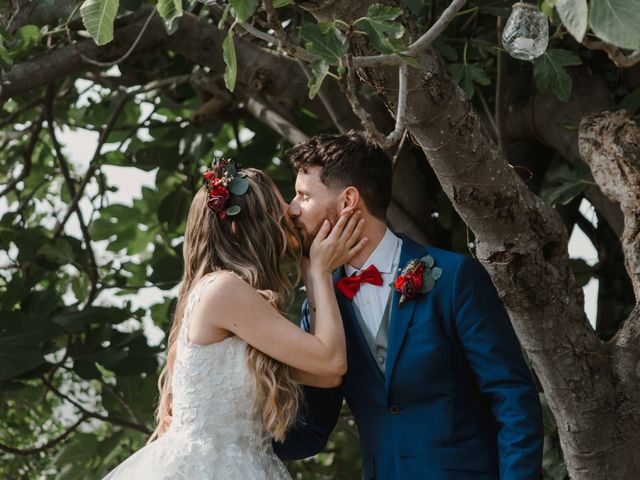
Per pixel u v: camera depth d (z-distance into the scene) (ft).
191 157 17.84
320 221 9.87
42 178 21.91
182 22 14.99
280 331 9.49
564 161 15.25
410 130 9.36
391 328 9.56
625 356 10.37
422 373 9.42
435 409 9.44
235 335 9.70
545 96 14.92
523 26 7.71
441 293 9.55
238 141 18.12
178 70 17.93
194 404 9.59
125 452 19.26
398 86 8.98
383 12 8.02
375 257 9.89
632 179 10.98
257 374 9.52
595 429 10.23
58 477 18.38
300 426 10.41
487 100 16.07
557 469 14.08
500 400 9.25
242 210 9.96
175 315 10.18
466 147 9.33
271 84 15.28
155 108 18.62
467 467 9.35
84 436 18.45
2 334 15.10
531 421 9.13
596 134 11.35
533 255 9.89
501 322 9.52
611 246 16.16
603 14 6.50
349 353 9.82
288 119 16.93
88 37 14.83
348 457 20.35
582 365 10.17
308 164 9.95
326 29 7.93
